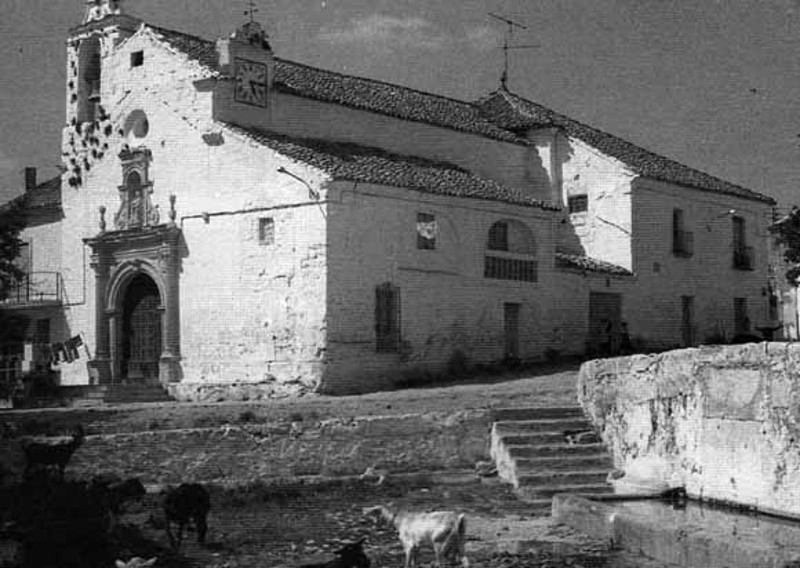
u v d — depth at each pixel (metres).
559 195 46.38
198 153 37.62
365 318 34.88
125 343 40.44
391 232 35.78
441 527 15.27
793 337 52.25
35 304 43.34
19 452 22.58
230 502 19.92
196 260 37.59
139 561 13.38
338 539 17.16
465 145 44.44
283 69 41.91
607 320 43.38
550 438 23.19
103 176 41.56
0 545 14.87
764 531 16.17
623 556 16.20
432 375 36.66
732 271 49.97
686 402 20.38
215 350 36.81
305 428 23.52
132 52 40.38
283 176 35.03
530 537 17.56
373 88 45.00
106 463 22.25
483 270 38.72
